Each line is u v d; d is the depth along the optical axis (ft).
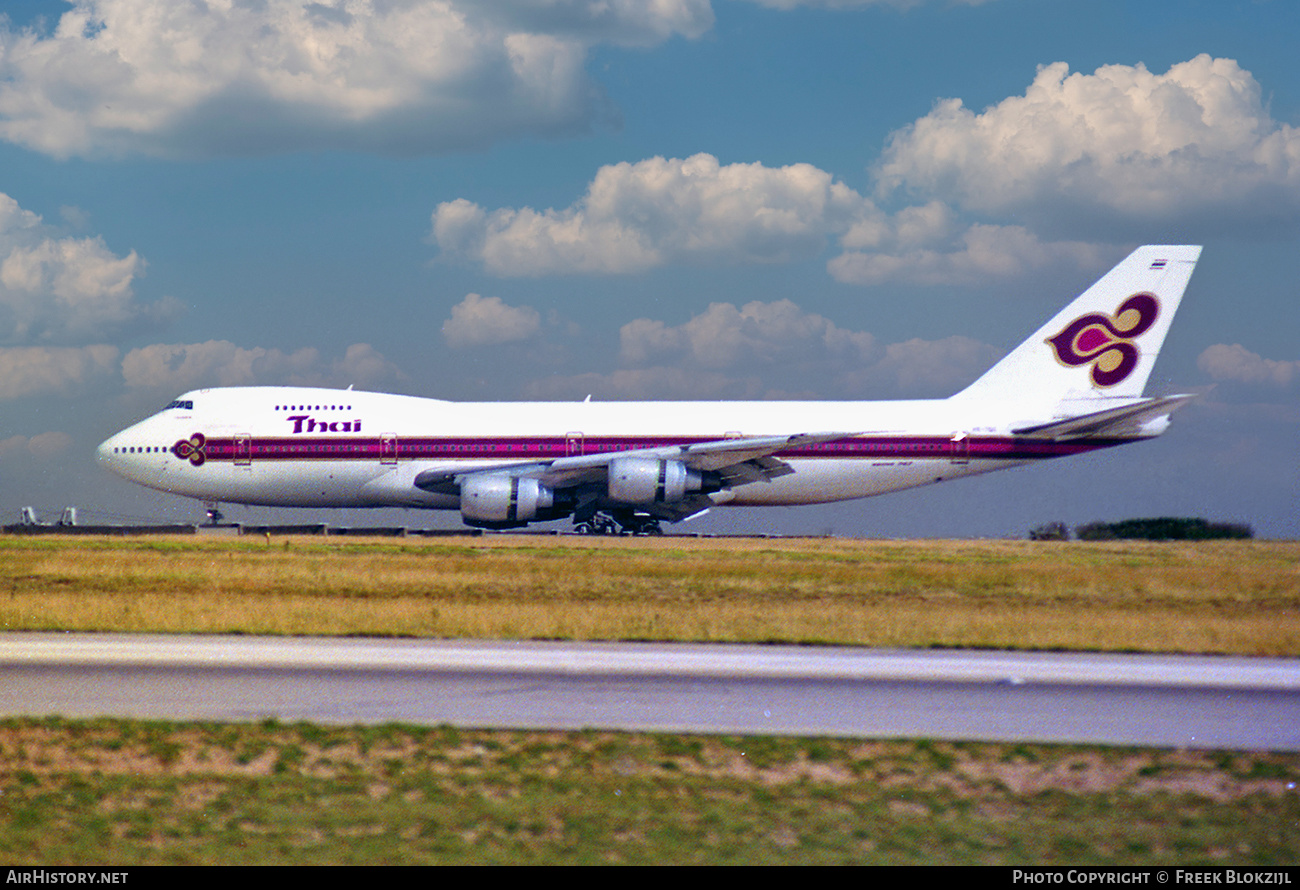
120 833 149.38
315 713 203.72
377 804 159.12
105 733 188.85
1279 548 640.58
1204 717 206.18
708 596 386.73
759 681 235.81
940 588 418.10
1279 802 161.79
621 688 226.99
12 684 226.58
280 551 538.47
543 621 317.63
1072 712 209.26
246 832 149.89
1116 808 159.74
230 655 262.47
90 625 304.91
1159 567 493.77
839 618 330.95
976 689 229.25
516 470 650.84
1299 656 278.46
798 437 645.92
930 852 145.69
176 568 455.22
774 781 168.96
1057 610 357.82
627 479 638.53
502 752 180.34
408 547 568.00
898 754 180.65
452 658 261.03
